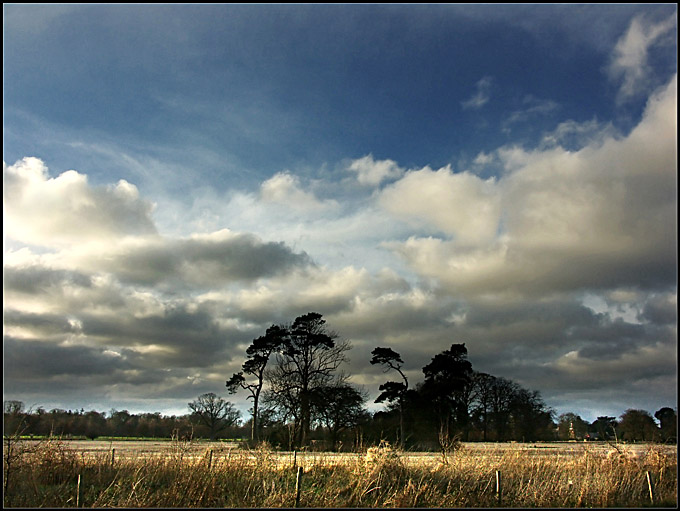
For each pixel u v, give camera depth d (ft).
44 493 44.93
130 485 48.26
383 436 148.97
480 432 199.00
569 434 157.69
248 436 153.48
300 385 160.35
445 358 169.17
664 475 58.13
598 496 52.29
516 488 53.62
